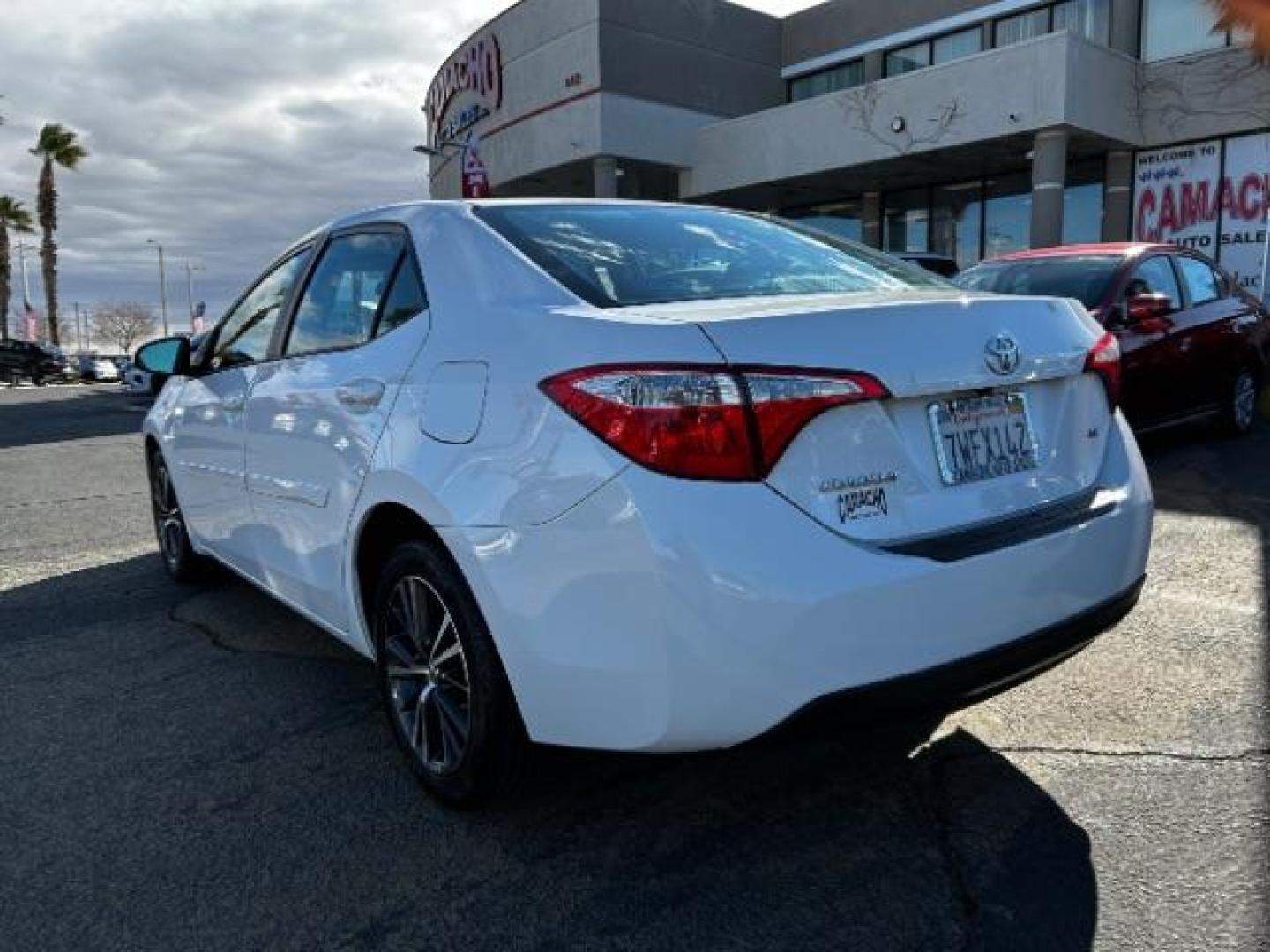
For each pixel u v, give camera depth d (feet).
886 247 76.13
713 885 7.99
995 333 8.34
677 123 77.00
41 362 127.24
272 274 13.23
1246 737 10.05
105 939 7.57
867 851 8.38
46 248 155.63
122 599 16.71
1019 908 7.55
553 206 10.23
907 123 62.54
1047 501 8.63
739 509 6.97
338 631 10.85
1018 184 67.62
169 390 16.60
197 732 11.23
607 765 9.94
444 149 98.27
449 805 9.20
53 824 9.25
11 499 27.73
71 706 12.08
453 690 9.04
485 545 7.86
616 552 7.07
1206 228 58.90
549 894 7.96
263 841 8.87
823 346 7.40
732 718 7.01
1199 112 58.13
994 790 9.24
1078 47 55.26
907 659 7.32
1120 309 22.29
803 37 82.17
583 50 73.82
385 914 7.78
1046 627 8.16
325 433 10.21
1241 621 13.20
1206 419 28.27
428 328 9.18
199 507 14.83
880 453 7.57
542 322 8.03
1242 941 7.09
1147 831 8.46
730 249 10.13
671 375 7.03
